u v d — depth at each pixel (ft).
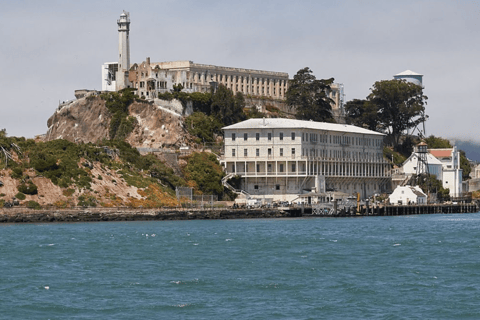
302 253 483.10
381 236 606.14
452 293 345.72
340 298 336.49
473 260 446.60
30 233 638.12
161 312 312.91
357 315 307.37
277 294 346.13
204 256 469.98
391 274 396.37
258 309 317.22
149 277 390.21
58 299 336.08
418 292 347.97
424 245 531.91
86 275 397.60
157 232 647.15
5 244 545.03
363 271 406.41
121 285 367.45
